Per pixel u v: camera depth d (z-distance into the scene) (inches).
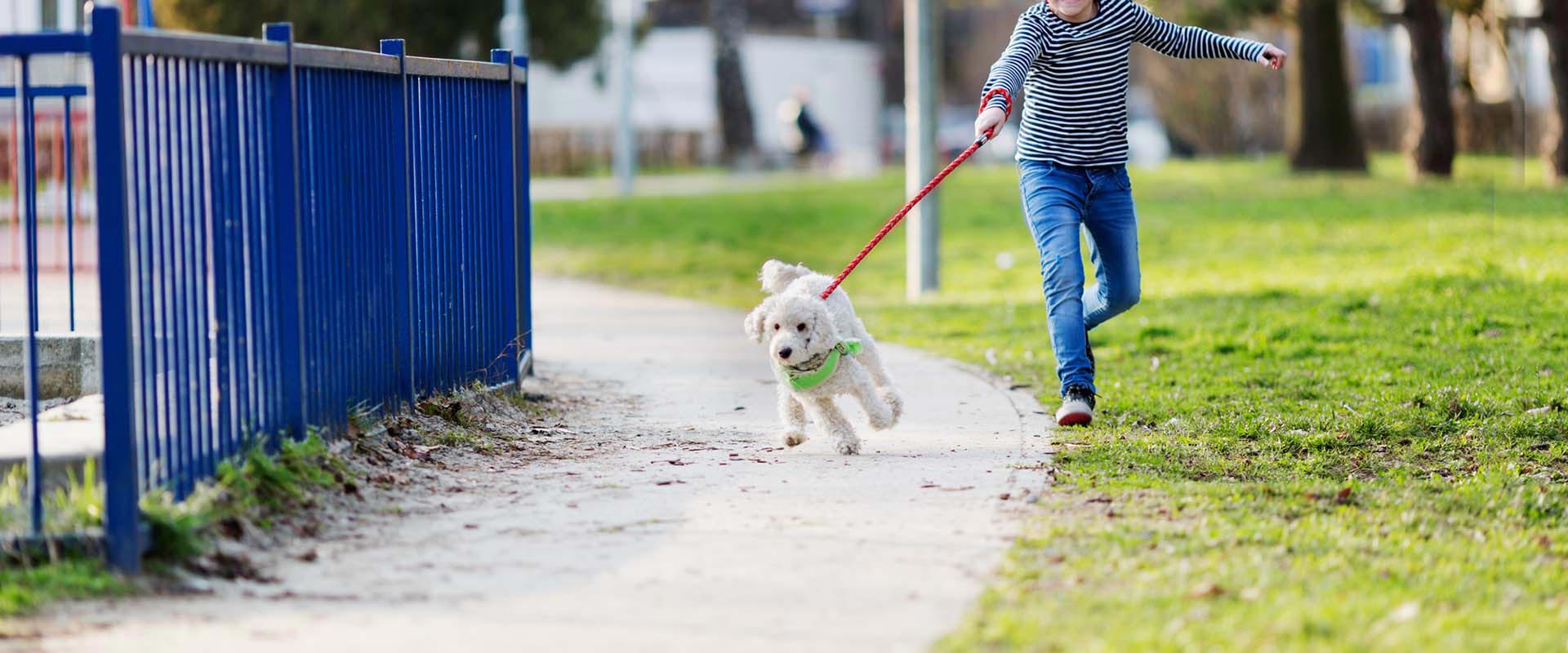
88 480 300.0
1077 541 300.4
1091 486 351.3
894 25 3558.1
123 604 266.4
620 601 268.1
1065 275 402.3
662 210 1477.6
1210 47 403.5
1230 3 1346.0
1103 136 406.0
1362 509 330.3
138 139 287.0
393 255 402.3
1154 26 405.4
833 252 1117.7
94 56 271.7
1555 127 1300.4
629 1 1831.9
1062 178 407.2
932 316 708.7
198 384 308.2
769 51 2881.4
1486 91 2066.9
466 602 268.1
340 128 367.9
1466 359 509.4
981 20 3607.3
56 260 896.3
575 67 2078.0
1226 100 2455.7
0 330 593.3
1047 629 245.8
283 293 340.2
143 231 290.0
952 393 494.9
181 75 302.0
